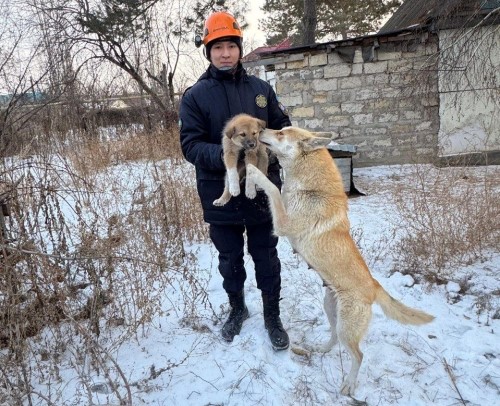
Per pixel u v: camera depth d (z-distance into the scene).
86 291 3.94
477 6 8.80
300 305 4.03
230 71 3.04
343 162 7.88
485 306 3.91
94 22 14.00
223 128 3.09
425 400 2.87
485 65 9.25
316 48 10.06
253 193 3.03
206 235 5.72
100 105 13.45
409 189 7.75
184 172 7.62
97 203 5.57
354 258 3.03
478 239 4.96
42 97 7.93
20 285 3.03
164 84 15.24
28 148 4.34
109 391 2.89
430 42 9.88
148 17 15.55
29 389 2.54
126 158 10.15
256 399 2.80
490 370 3.08
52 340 3.29
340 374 3.15
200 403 2.79
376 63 10.10
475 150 9.72
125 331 3.53
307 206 3.04
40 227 3.60
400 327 3.68
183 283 4.31
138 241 4.45
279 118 3.46
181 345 3.41
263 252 3.36
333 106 10.40
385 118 10.35
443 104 10.13
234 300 3.52
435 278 4.46
